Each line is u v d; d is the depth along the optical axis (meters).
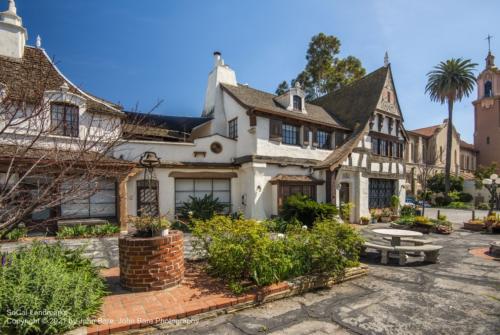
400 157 20.19
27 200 4.07
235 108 15.55
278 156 14.57
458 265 7.56
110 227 10.97
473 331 4.08
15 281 3.68
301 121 15.64
